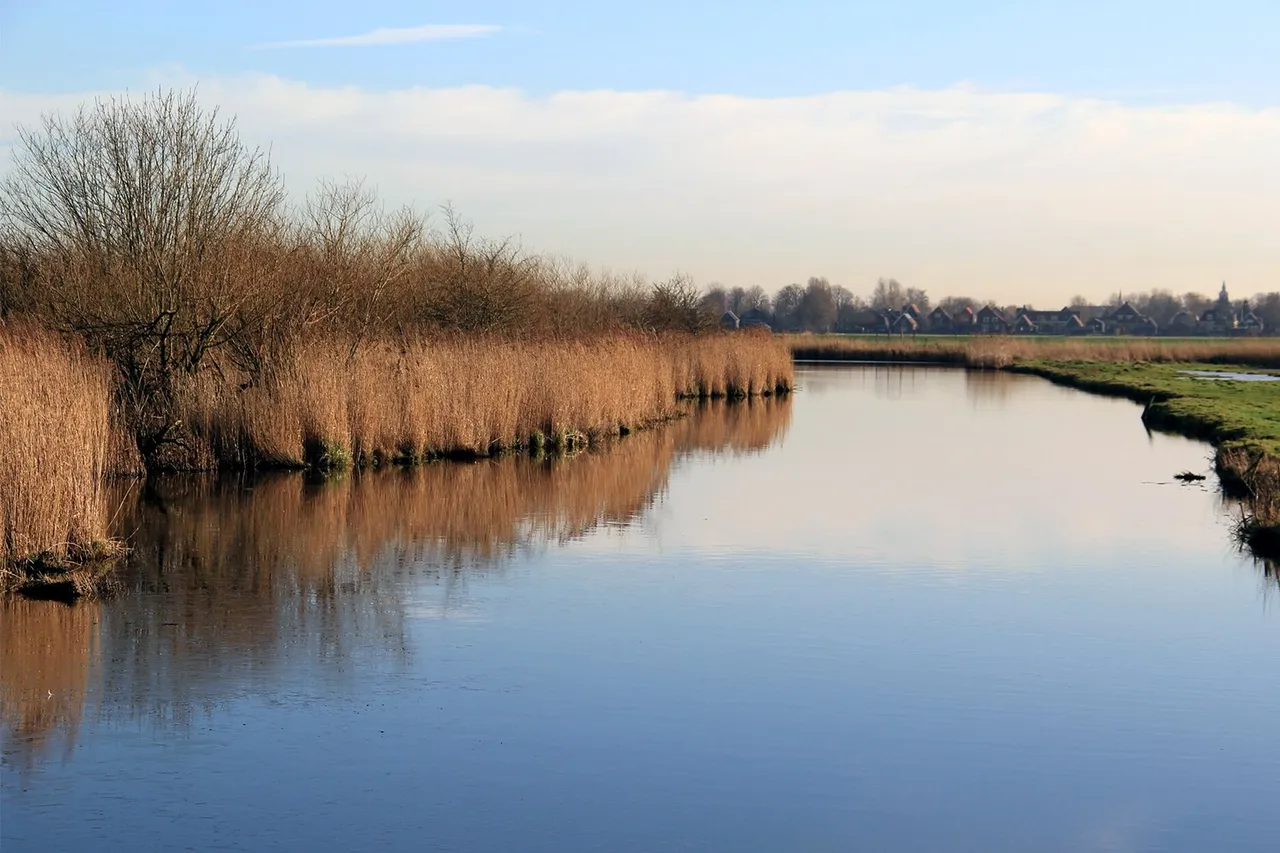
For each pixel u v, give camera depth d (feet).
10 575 44.52
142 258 75.97
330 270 86.28
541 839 25.66
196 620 40.96
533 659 37.52
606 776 28.91
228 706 32.91
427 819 26.48
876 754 30.58
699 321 172.35
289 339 79.61
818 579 48.73
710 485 73.82
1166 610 44.52
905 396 161.68
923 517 63.31
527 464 81.66
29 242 79.51
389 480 72.49
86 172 78.18
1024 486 75.15
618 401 102.17
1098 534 59.00
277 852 24.84
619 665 37.11
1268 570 51.29
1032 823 26.91
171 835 25.49
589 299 153.79
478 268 109.50
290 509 61.98
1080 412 134.82
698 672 36.60
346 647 38.24
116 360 74.74
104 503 54.19
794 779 28.96
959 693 35.14
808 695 34.76
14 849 24.76
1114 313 603.26
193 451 74.38
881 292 653.71
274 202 83.10
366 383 79.41
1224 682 36.42
